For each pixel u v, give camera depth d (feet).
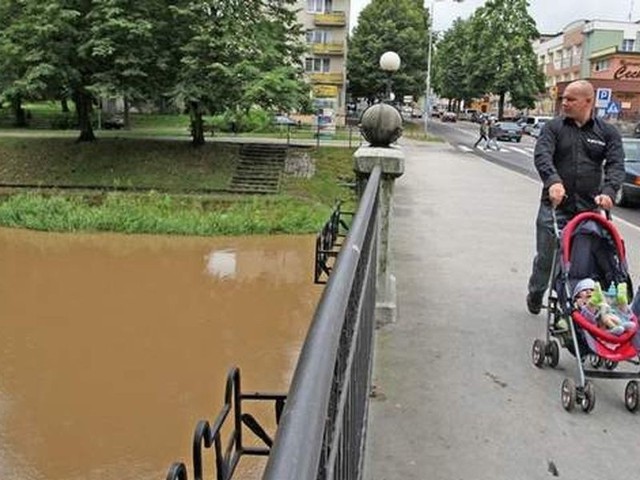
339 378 4.99
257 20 96.12
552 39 236.84
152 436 28.37
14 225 72.74
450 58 235.40
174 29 90.07
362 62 185.06
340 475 4.97
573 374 14.33
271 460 2.93
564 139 14.93
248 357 36.73
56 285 51.85
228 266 57.88
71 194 84.74
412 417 12.25
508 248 27.86
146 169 90.27
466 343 16.08
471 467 10.61
